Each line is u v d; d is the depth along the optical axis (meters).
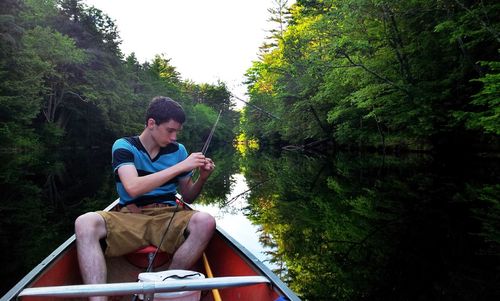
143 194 2.57
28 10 22.47
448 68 13.27
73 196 8.58
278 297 1.81
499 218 5.67
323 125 21.97
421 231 5.09
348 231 5.20
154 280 1.89
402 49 13.46
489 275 3.62
